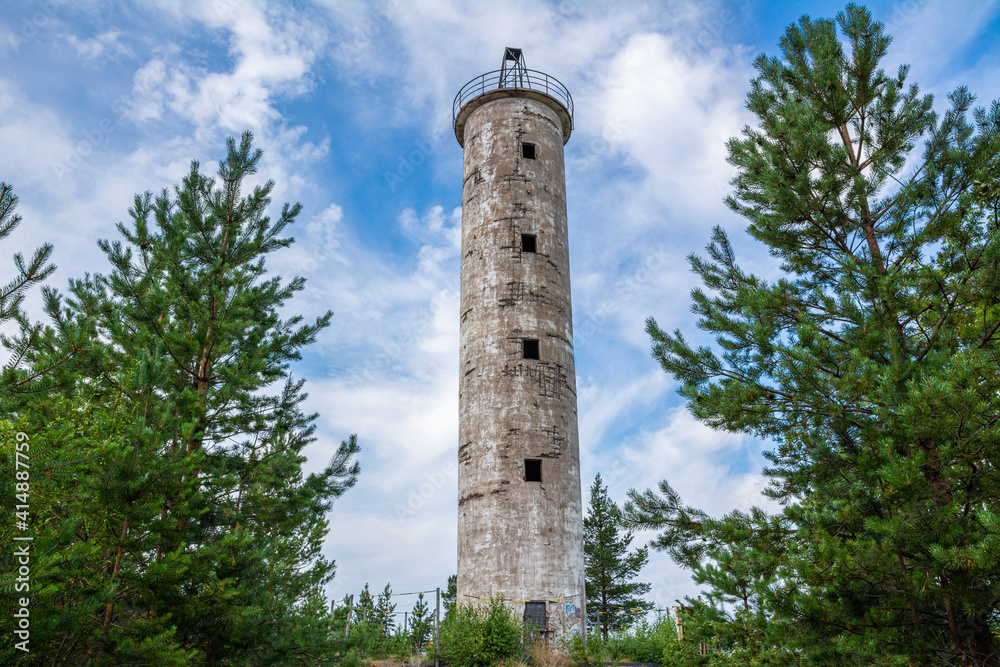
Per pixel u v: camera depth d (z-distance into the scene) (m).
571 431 24.98
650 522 13.52
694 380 14.12
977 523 9.98
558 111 30.98
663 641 20.45
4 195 10.94
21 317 11.86
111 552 12.50
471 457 24.27
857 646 10.22
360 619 21.41
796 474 13.14
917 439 10.56
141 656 11.07
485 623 19.52
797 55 16.00
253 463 18.17
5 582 8.84
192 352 16.92
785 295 13.84
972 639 10.36
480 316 26.11
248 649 13.58
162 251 18.69
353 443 19.20
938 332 12.81
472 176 29.00
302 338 21.09
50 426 12.05
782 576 10.97
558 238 27.98
